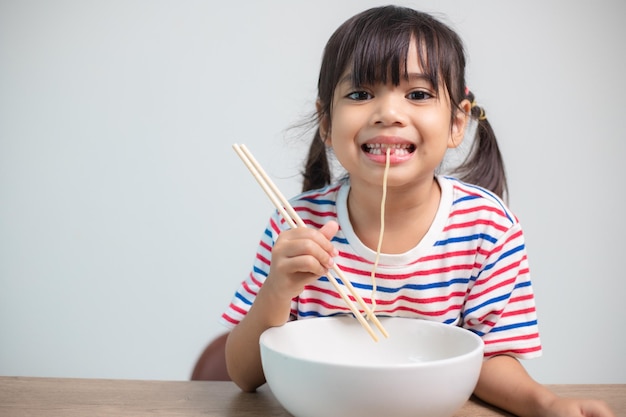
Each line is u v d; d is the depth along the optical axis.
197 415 0.87
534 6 2.12
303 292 1.10
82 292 2.29
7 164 2.25
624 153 2.19
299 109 2.13
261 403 0.92
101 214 2.26
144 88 2.20
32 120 2.23
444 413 0.78
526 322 1.07
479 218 1.08
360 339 0.98
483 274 1.07
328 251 0.92
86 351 2.29
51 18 2.19
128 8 2.18
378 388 0.74
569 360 2.22
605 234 2.21
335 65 1.03
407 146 0.99
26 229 2.28
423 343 0.95
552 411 0.84
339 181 1.17
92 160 2.24
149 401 0.91
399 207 1.05
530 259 2.18
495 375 0.94
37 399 0.90
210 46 2.17
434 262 1.07
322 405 0.76
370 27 1.01
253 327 0.96
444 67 1.01
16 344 2.30
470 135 1.76
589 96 2.16
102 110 2.22
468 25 2.08
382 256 1.07
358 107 0.99
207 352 1.42
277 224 1.15
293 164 2.15
